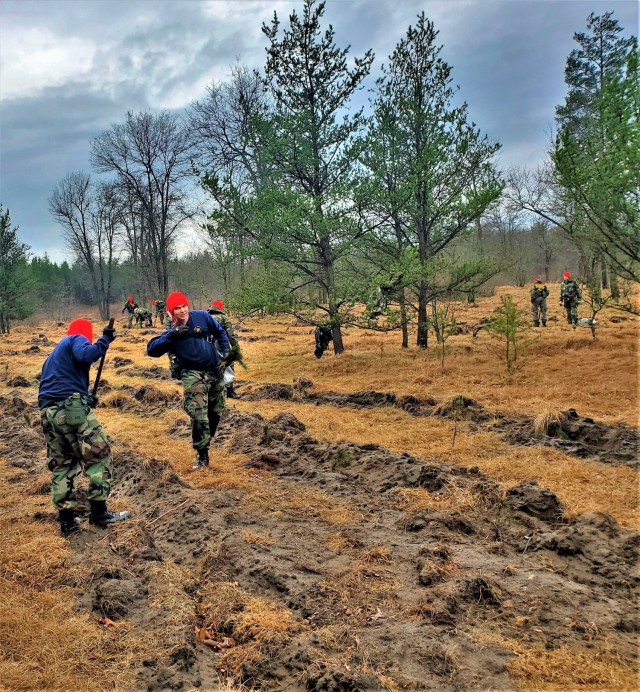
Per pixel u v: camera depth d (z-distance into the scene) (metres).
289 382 12.19
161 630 3.17
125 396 10.66
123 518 4.81
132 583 3.66
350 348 17.48
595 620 3.19
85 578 3.74
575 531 4.15
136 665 2.90
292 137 14.40
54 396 4.45
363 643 2.97
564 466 6.05
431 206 15.09
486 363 12.81
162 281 42.56
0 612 3.33
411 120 15.01
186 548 4.23
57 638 3.11
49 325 43.88
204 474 6.02
